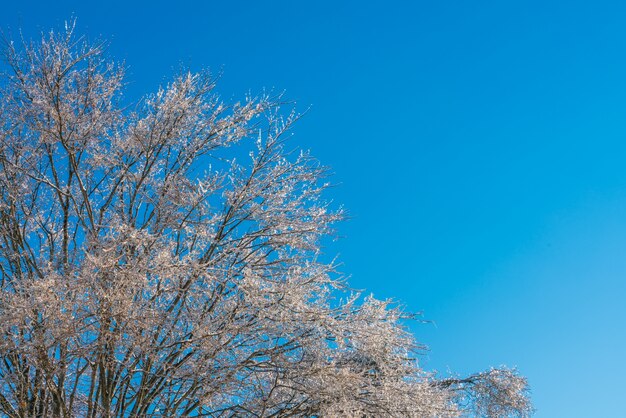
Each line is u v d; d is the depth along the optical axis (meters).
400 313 10.95
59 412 9.77
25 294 9.34
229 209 11.12
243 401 10.55
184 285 10.20
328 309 10.47
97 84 11.08
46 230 11.41
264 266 11.09
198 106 11.34
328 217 11.37
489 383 14.01
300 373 10.02
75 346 9.23
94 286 8.96
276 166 11.30
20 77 11.01
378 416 10.46
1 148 11.20
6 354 9.54
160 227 10.83
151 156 11.27
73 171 11.35
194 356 9.94
